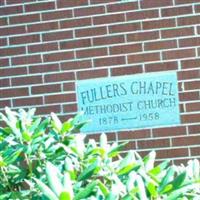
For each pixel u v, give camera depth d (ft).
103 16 15.52
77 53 15.69
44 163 8.20
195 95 15.17
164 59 15.29
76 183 6.97
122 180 7.41
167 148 15.31
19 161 8.27
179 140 15.25
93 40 15.58
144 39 15.35
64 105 15.74
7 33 15.98
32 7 15.85
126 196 6.31
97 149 8.13
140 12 15.35
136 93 15.44
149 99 15.39
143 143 15.43
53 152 8.30
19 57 15.94
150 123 15.39
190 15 15.16
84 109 15.66
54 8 15.75
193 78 15.17
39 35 15.87
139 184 6.60
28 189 8.20
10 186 8.23
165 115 15.33
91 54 15.60
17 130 8.41
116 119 15.55
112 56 15.51
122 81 15.47
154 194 6.61
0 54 16.03
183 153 15.23
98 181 6.70
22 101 15.93
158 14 15.28
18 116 10.62
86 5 15.58
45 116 15.79
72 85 15.71
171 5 15.23
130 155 7.89
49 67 15.81
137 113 15.46
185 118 15.24
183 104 15.25
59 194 5.85
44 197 5.92
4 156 8.05
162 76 15.29
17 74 15.96
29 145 8.18
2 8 15.99
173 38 15.25
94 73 15.61
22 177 8.18
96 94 15.61
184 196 7.09
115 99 15.53
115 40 15.48
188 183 6.89
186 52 15.20
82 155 8.07
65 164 7.52
